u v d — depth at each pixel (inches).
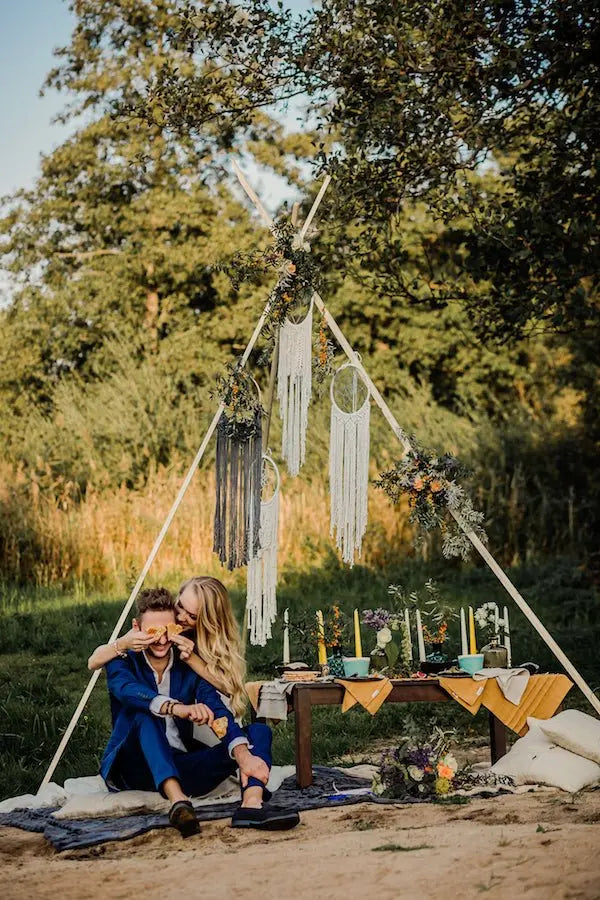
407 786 214.8
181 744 211.9
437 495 252.7
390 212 370.9
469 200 358.6
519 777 223.9
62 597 512.7
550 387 840.9
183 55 797.2
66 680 396.8
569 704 350.0
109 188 862.5
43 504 582.6
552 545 623.8
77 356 862.5
